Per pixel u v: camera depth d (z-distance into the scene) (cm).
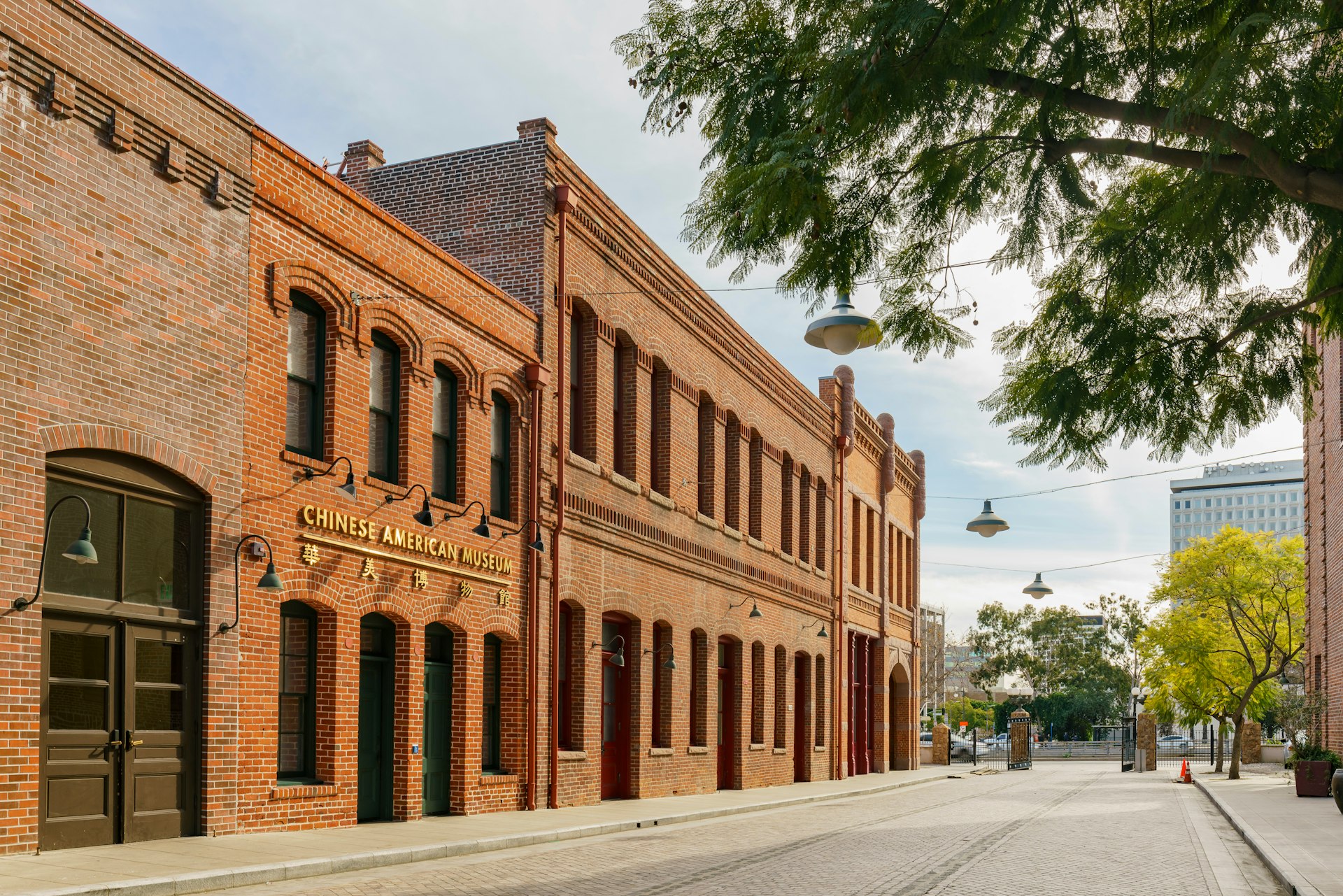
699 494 2778
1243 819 2053
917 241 1070
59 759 1156
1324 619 3459
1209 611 4019
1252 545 3912
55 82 1155
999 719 9481
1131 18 945
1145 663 4716
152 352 1263
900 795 3022
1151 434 1174
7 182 1105
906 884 1208
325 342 1559
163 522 1298
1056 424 1131
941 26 863
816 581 3491
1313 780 2731
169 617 1283
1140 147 945
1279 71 827
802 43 974
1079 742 7194
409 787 1655
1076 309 1144
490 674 1948
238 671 1364
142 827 1241
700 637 2717
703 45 1006
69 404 1159
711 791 2714
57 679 1159
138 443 1238
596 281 2258
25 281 1117
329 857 1196
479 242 2123
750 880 1217
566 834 1620
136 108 1250
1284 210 1040
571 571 2130
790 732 3250
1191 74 873
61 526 1169
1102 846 1655
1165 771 4766
